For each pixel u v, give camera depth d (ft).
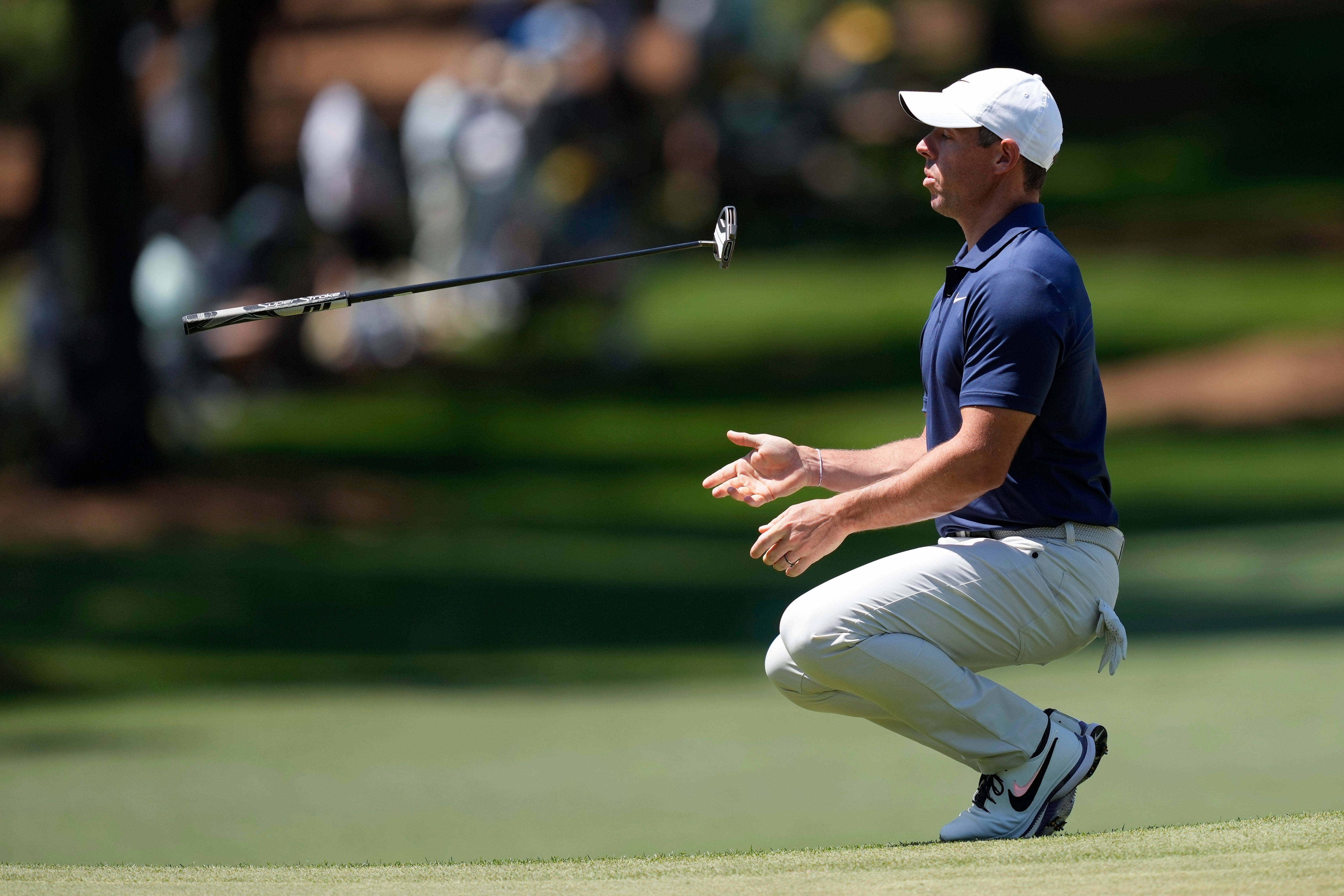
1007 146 49.62
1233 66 426.51
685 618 140.77
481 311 256.32
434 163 252.21
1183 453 210.59
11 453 192.85
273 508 184.34
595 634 135.44
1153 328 261.65
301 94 366.84
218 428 221.05
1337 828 47.06
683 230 326.24
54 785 86.38
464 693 114.93
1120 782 77.82
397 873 47.09
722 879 43.32
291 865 54.80
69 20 177.47
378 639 134.41
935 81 376.68
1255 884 38.96
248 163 245.65
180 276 207.41
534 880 44.93
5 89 186.09
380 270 251.39
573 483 200.03
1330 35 447.01
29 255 196.24
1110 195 344.08
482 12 365.61
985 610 49.47
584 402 236.84
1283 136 371.56
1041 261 48.44
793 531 48.93
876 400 231.71
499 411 231.09
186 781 87.04
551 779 86.12
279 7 246.88
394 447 213.25
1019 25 408.26
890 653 49.34
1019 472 49.75
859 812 76.02
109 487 186.39
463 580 155.84
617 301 250.37
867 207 331.57
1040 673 114.73
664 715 106.01
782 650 52.19
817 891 40.83
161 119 242.17
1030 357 47.73
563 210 252.21
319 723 104.83
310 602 146.82
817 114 339.36
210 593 150.10
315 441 215.51
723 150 332.39
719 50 338.95
